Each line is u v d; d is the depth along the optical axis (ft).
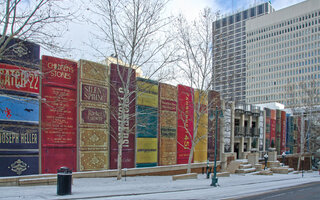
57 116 56.39
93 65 63.00
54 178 48.29
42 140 54.03
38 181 46.47
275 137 139.13
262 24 409.28
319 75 346.13
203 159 93.15
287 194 48.03
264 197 43.06
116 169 65.46
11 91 49.78
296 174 113.70
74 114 59.36
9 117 49.55
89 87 61.98
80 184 49.60
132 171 68.23
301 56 365.61
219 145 101.40
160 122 78.38
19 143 50.60
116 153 66.54
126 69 69.97
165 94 80.69
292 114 165.89
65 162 56.95
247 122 125.49
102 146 63.67
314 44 355.36
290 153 151.43
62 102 57.31
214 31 79.61
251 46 418.72
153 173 74.02
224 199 38.60
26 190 39.58
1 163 48.26
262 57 403.75
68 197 34.50
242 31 445.37
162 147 78.33
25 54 51.60
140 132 71.56
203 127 93.40
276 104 172.35
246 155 117.08
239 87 423.64
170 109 81.92
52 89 55.83
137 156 71.10
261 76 400.88
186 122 86.99
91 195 36.68
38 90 53.83
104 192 40.55
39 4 37.73
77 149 59.41
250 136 121.19
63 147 56.80
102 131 63.93
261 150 129.29
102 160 63.41
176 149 83.15
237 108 119.24
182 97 86.48
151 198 36.52
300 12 372.17
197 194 42.78
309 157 164.96
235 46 449.48
